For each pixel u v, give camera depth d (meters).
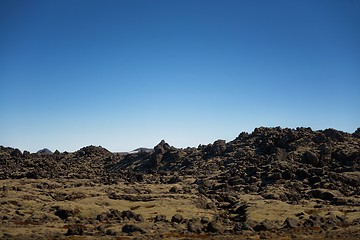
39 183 133.88
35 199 105.62
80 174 165.00
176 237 66.56
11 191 112.62
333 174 128.25
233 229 75.69
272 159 151.62
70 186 134.12
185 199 112.50
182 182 147.62
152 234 69.00
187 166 186.38
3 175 154.62
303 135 174.50
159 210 97.88
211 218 92.00
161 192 124.56
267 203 104.88
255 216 90.06
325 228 76.12
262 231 74.44
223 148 195.62
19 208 92.69
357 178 126.62
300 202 108.25
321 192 114.44
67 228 74.62
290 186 125.31
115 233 68.50
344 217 85.12
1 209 89.06
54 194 114.94
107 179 154.38
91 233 68.31
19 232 67.44
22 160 195.25
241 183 134.25
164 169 192.62
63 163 196.50
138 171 192.88
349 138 177.12
